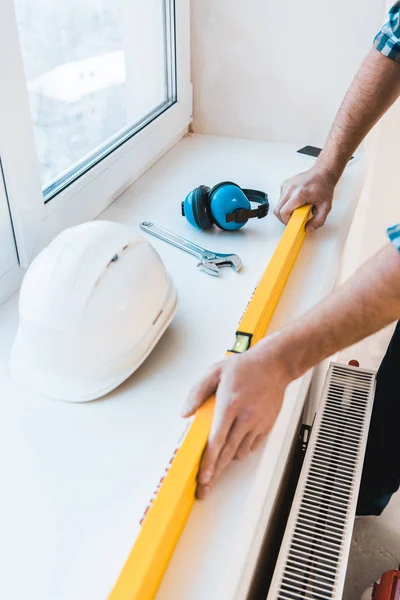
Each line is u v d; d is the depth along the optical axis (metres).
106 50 1.14
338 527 0.74
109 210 1.12
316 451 0.85
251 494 0.61
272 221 1.10
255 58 1.35
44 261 0.72
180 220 1.10
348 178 1.23
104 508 0.60
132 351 0.73
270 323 0.82
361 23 1.24
